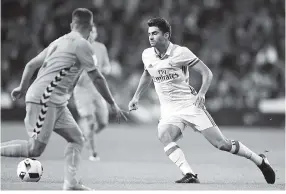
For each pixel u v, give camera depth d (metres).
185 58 26.19
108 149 46.38
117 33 79.50
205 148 48.38
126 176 29.06
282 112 73.44
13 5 80.62
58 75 21.94
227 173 31.05
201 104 26.02
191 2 84.88
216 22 81.75
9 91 73.94
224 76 75.25
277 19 83.38
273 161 37.81
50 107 21.88
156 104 73.62
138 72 75.94
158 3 83.81
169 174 30.25
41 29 78.50
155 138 58.19
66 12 79.12
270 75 76.44
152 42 26.09
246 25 81.81
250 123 73.62
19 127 65.50
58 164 34.38
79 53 21.98
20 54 76.31
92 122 38.19
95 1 83.81
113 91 70.88
